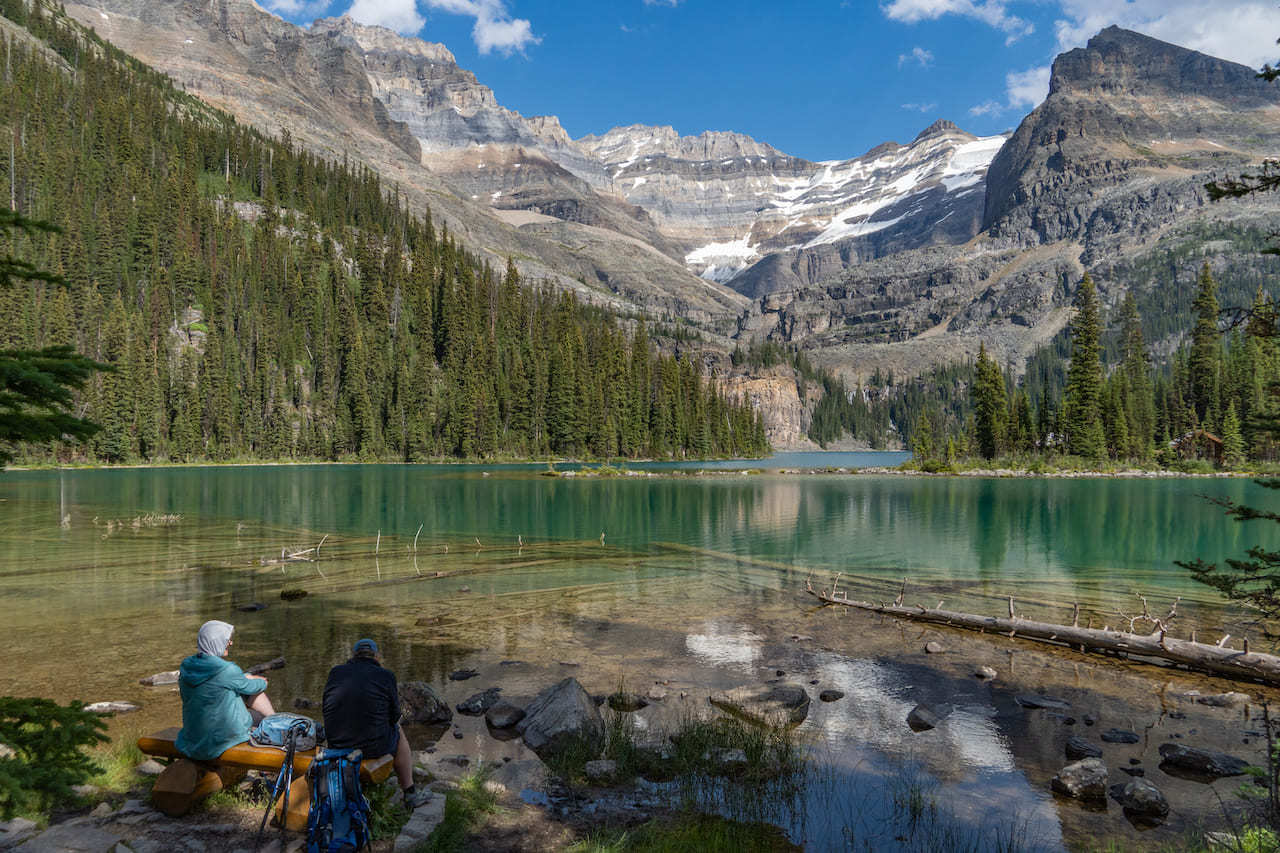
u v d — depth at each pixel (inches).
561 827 297.6
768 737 424.2
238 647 603.8
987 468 4554.6
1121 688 525.3
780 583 928.9
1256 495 2583.7
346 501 2166.6
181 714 433.7
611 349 7283.5
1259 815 326.3
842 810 332.2
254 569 997.8
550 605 791.7
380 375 6318.9
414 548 1224.2
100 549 1159.6
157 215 6673.2
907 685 530.6
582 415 6343.5
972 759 397.7
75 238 5452.8
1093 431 4542.3
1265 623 696.4
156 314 5708.7
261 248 7209.6
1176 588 893.8
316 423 5703.7
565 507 2046.0
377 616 729.6
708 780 364.8
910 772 378.9
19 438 233.5
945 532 1487.5
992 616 727.1
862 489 2950.3
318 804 227.1
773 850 289.3
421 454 5762.8
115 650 584.7
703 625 707.4
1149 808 330.3
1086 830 315.9
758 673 556.4
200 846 237.1
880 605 772.0
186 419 5059.1
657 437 6939.0
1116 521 1690.5
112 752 343.3
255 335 6205.7
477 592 860.6
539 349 7135.8
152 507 1899.6
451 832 270.5
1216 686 533.0
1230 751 409.7
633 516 1802.4
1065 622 707.4
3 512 1732.3
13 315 4426.7
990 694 511.5
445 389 6594.5
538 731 410.3
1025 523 1654.8
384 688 259.8
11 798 253.1
